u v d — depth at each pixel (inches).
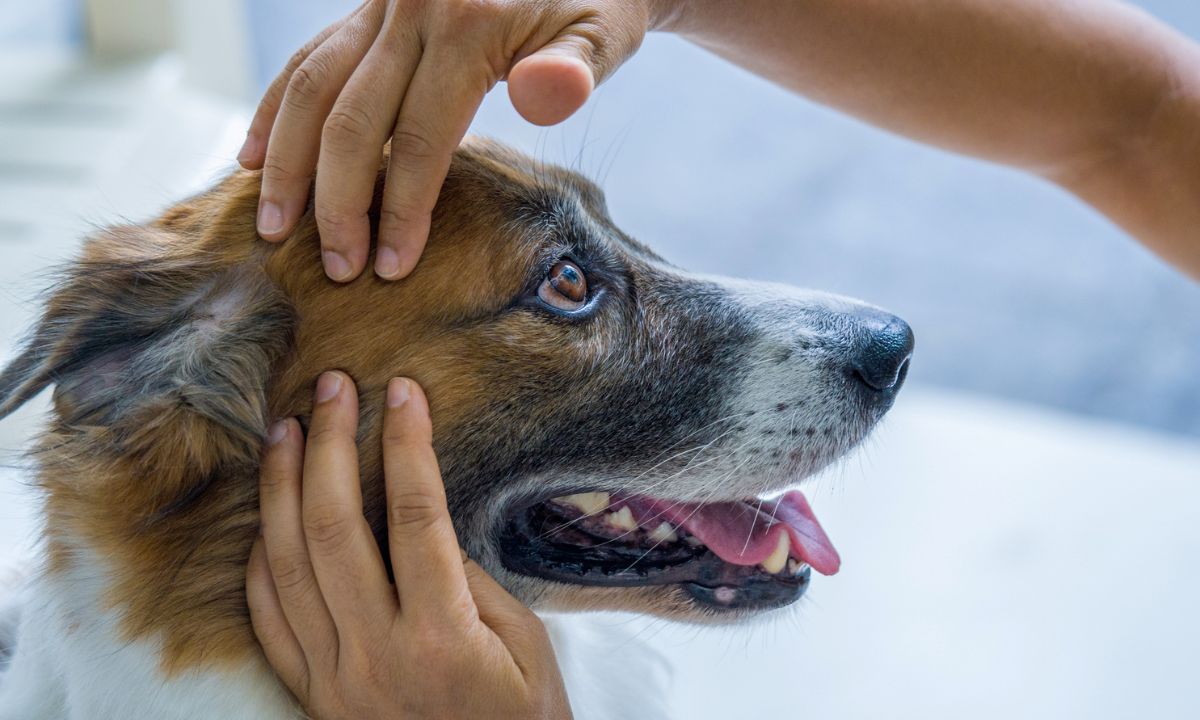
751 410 27.1
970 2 29.3
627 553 27.2
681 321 27.5
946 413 53.5
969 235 64.6
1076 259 63.7
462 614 24.2
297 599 24.4
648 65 71.5
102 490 24.7
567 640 29.3
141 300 25.2
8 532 30.2
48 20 53.1
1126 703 39.6
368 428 25.0
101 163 45.6
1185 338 59.6
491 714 24.7
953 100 30.2
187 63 54.3
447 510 24.5
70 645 25.5
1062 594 43.5
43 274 27.1
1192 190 30.8
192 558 25.0
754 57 29.5
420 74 23.1
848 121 70.5
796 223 63.7
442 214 25.3
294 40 64.9
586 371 26.3
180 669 25.1
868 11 28.9
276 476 24.4
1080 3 30.6
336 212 23.8
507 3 23.1
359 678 24.5
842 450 27.5
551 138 46.0
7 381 24.9
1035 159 31.8
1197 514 47.2
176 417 24.3
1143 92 30.4
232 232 25.6
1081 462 50.3
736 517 27.5
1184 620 42.2
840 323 27.6
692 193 64.7
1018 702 39.6
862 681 40.3
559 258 26.3
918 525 46.6
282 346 24.9
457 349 25.4
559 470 26.5
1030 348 58.4
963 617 42.4
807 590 28.3
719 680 40.2
